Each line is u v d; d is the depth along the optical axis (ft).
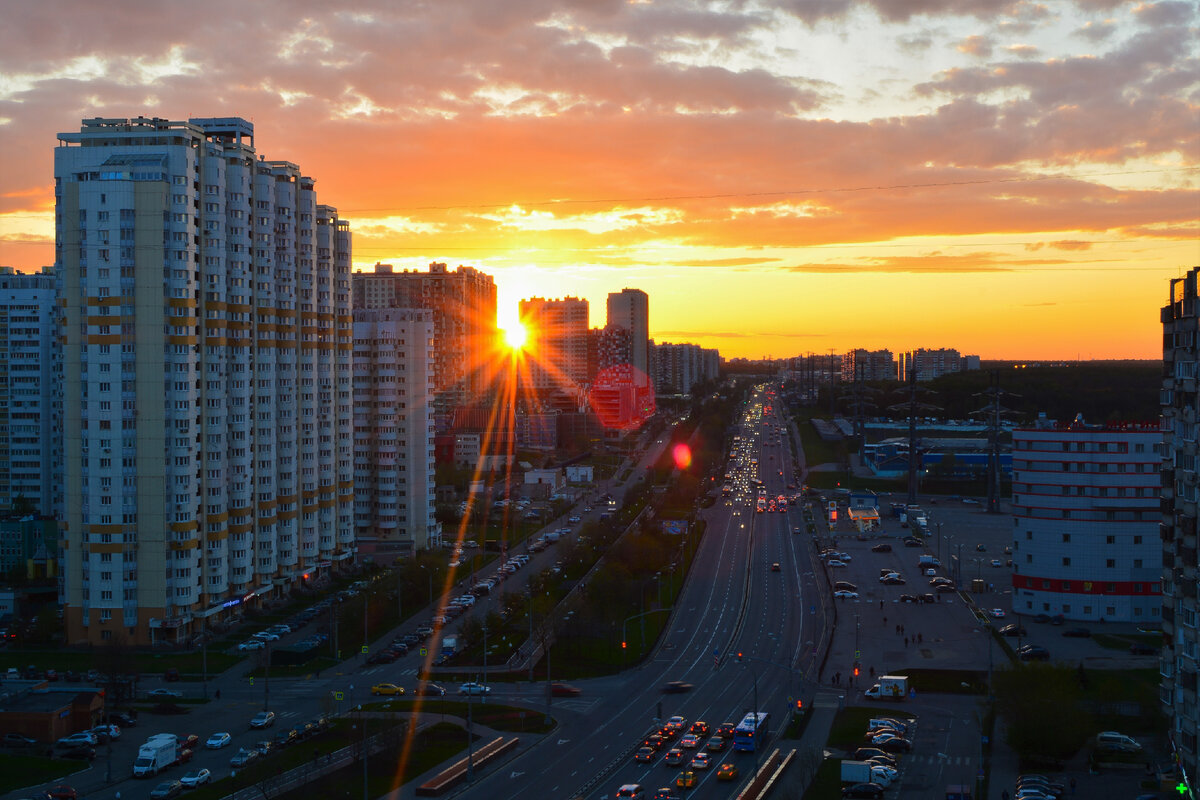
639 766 585.63
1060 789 538.06
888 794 540.11
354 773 578.25
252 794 542.57
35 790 554.46
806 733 647.15
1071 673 643.86
